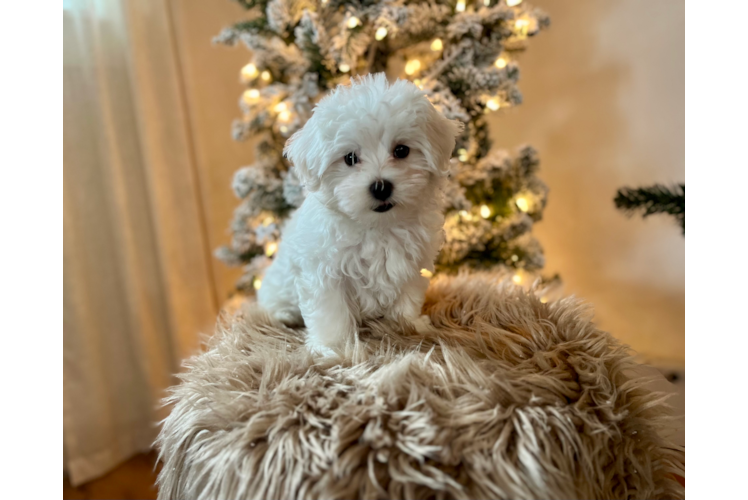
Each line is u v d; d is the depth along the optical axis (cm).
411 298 117
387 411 78
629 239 225
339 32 157
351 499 69
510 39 176
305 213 113
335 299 111
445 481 70
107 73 193
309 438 76
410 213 108
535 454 74
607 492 80
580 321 105
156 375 217
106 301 200
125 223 197
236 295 204
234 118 251
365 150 101
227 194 253
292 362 96
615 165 221
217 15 236
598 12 212
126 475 199
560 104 229
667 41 200
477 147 182
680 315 219
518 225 178
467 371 88
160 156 212
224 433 82
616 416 84
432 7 162
